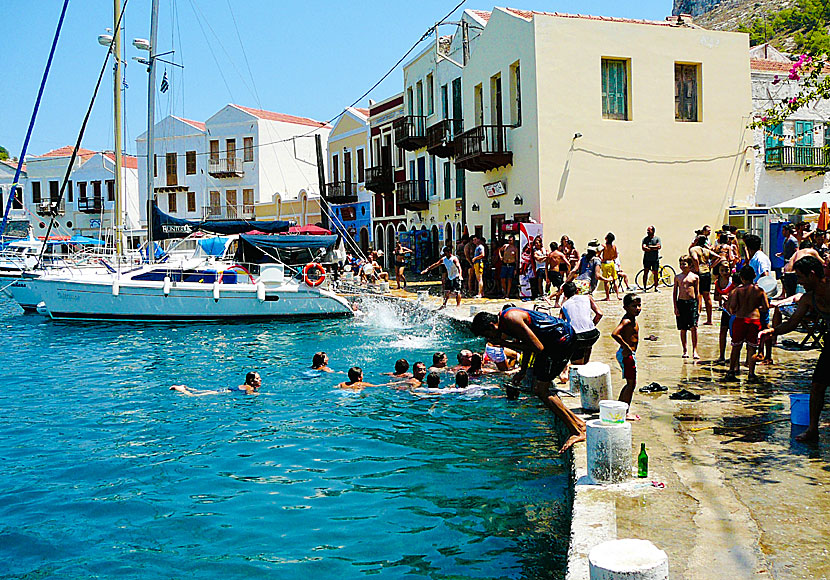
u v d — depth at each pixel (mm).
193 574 5715
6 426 10414
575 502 5723
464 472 7855
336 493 7387
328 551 6031
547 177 23859
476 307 20031
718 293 15312
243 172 58594
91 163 63594
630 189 24750
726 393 9234
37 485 7875
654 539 4945
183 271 23250
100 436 9828
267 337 19219
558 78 23922
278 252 25719
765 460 6547
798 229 19719
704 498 5680
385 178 39500
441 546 6039
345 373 13883
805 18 97250
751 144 26078
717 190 25812
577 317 9453
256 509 7031
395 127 38125
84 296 22625
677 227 25328
